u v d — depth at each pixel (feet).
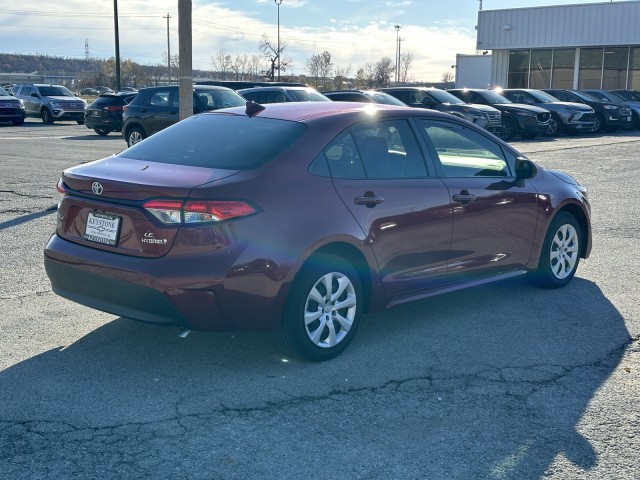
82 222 14.67
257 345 15.89
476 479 10.72
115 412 12.60
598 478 10.80
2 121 94.63
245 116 16.62
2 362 14.61
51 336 16.11
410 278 16.47
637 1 108.78
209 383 13.88
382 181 15.89
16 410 12.59
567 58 118.93
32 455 11.12
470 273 17.99
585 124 79.51
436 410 12.95
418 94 73.26
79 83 271.49
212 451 11.37
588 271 22.70
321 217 14.46
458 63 137.90
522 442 11.85
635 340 16.69
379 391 13.70
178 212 13.28
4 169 43.09
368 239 15.29
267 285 13.74
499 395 13.62
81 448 11.37
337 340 15.20
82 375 14.11
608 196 36.81
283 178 14.30
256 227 13.60
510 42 122.62
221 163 14.66
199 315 13.44
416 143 17.02
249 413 12.68
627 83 113.60
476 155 18.43
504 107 75.15
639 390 13.94
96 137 74.13
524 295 20.16
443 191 16.94
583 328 17.46
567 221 20.62
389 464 11.09
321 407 12.98
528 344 16.34
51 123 102.22
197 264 13.24
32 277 20.51
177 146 15.94
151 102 56.65
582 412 12.97
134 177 14.12
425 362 15.19
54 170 42.91
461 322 17.79
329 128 15.53
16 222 27.63
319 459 11.19
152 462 11.00
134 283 13.47
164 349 15.55
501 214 18.42
